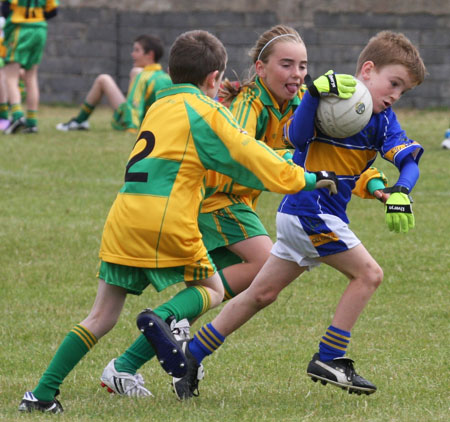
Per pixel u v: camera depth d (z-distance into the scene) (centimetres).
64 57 6575
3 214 3097
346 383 1315
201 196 1303
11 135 4709
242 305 1371
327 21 6122
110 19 6475
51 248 2652
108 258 1278
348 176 1338
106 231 1293
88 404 1331
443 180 3650
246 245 1577
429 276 2314
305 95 1286
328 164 1328
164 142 1270
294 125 1311
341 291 2219
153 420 1223
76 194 3441
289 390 1447
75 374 1559
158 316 1231
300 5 6156
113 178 3744
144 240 1255
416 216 3044
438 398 1384
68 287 2267
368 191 1417
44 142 4500
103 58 6525
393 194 1273
